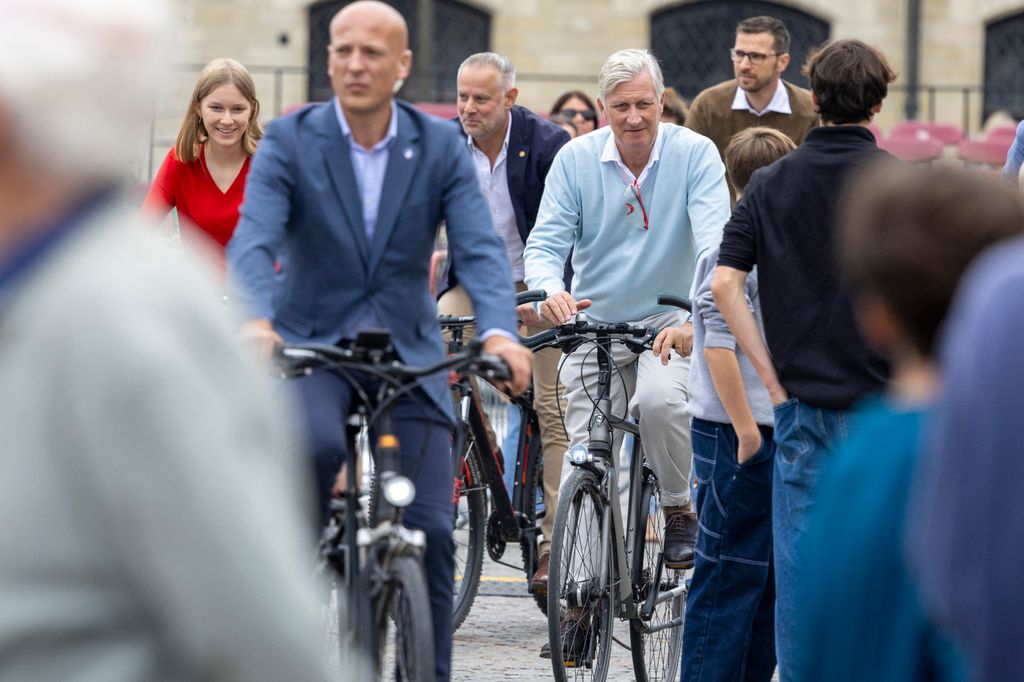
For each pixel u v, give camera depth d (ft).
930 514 18.83
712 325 44.65
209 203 62.54
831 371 40.34
